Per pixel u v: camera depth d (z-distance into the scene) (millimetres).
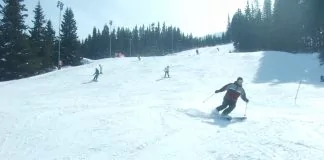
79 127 10812
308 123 10383
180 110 13117
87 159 7715
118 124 10953
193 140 8867
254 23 83688
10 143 9359
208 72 40031
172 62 49500
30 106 17422
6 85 33625
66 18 74938
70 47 74562
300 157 7320
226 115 11773
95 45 131000
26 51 54969
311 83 30531
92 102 18828
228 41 159750
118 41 136875
